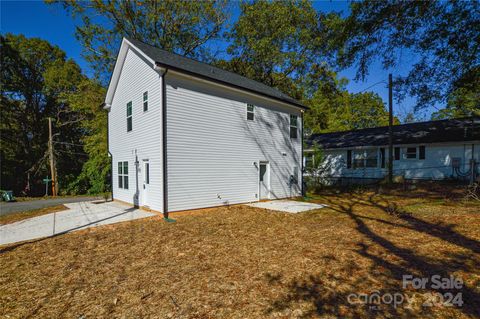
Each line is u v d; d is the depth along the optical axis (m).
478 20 9.13
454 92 13.30
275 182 12.94
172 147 8.77
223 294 3.36
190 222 7.85
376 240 5.54
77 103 18.89
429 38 10.15
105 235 6.47
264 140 12.39
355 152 19.58
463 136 15.15
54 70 22.11
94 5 17.36
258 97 11.94
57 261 4.71
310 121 28.97
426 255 4.54
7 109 21.59
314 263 4.36
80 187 22.30
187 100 9.23
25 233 6.81
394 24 9.91
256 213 9.25
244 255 4.86
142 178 10.10
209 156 9.89
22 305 3.19
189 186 9.20
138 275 4.03
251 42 21.44
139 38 19.67
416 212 8.22
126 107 11.60
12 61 21.42
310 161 20.08
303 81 23.00
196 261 4.59
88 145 19.48
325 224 7.32
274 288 3.50
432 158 16.05
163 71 8.55
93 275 4.06
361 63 11.27
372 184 17.28
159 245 5.57
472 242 5.12
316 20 20.02
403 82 12.95
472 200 9.77
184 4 19.31
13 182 22.22
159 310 3.02
